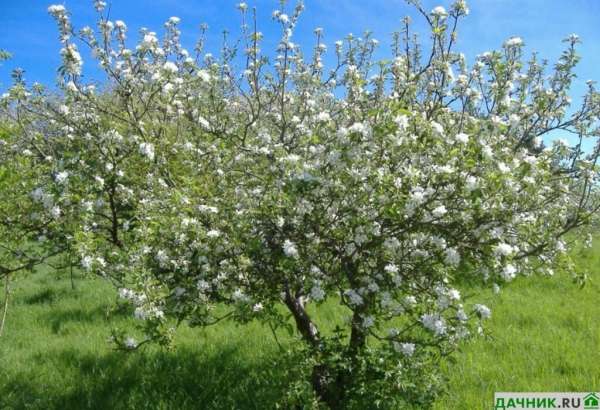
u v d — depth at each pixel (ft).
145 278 11.18
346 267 11.52
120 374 17.22
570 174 14.83
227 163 14.79
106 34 15.12
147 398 15.70
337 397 12.76
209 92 15.85
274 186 12.19
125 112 14.58
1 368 18.03
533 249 12.86
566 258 12.78
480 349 18.42
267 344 18.92
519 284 26.86
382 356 11.50
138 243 11.71
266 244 11.84
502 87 13.97
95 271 11.84
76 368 17.87
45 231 12.64
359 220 10.55
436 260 11.16
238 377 16.79
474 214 10.74
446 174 10.58
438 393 12.34
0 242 12.92
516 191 11.14
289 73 17.57
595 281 26.27
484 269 11.41
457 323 11.14
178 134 15.65
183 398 15.71
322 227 11.32
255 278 12.22
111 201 13.14
